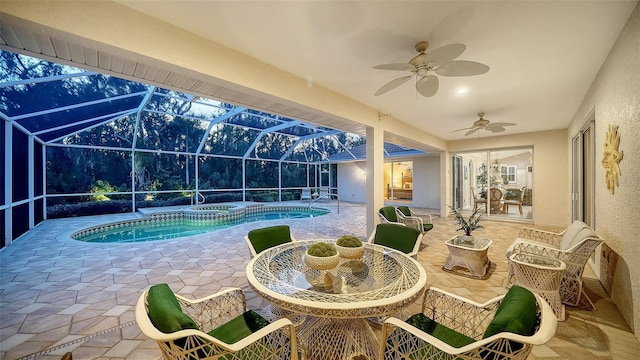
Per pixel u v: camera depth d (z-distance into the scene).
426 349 1.29
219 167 10.52
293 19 2.10
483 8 1.94
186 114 7.21
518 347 1.07
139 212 8.34
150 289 1.36
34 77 3.58
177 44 2.20
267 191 12.12
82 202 7.74
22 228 5.57
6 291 2.85
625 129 2.25
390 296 1.50
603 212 2.90
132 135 8.09
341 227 6.57
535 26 2.17
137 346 1.93
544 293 2.36
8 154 4.72
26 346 1.93
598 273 3.19
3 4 1.52
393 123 5.21
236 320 1.65
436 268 3.63
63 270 3.48
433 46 2.49
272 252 2.36
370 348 1.80
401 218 4.71
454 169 8.91
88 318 2.31
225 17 2.08
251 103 3.46
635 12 1.95
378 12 2.00
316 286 1.68
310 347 1.81
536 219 6.91
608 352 1.88
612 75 2.53
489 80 3.34
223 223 8.32
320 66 2.95
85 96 4.56
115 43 1.89
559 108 4.61
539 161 6.84
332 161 12.74
